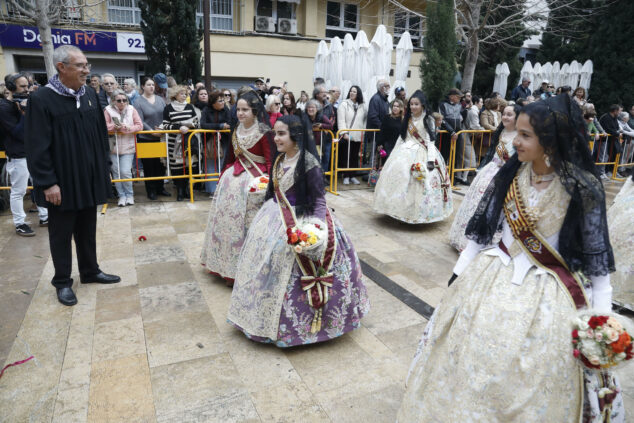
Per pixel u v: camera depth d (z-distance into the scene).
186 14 11.65
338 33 17.98
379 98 8.02
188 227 5.72
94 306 3.70
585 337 1.68
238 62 16.06
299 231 2.74
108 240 5.21
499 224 2.09
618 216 3.81
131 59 14.57
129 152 6.48
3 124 4.99
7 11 12.69
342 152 8.34
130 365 2.94
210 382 2.79
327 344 3.25
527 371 1.77
